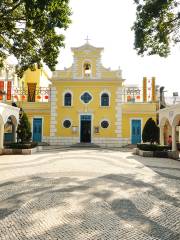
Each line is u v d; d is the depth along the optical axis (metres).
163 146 20.92
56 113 32.34
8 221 6.41
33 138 32.66
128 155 21.50
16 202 7.93
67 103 32.56
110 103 32.22
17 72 17.25
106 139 31.91
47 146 30.52
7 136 31.62
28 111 32.91
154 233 5.84
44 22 13.67
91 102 32.34
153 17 15.38
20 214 6.90
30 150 21.39
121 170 13.85
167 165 15.88
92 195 8.80
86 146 30.81
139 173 13.02
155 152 20.31
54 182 10.69
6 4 13.52
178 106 18.56
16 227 6.05
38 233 5.74
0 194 8.80
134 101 34.25
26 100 34.88
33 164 15.68
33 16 13.48
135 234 5.77
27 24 14.65
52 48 15.86
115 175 12.41
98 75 32.50
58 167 14.63
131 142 31.98
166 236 5.69
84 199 8.32
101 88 32.41
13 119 24.09
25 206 7.55
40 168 14.20
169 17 15.98
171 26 16.28
